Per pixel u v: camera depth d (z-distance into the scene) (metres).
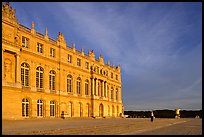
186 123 58.69
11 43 47.12
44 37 59.06
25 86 52.31
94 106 78.75
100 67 86.62
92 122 46.34
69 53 68.44
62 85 64.44
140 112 117.50
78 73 72.19
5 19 45.94
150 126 46.47
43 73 58.12
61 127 31.69
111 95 95.31
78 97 71.44
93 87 79.44
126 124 43.62
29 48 54.06
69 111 67.38
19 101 48.53
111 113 93.75
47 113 58.44
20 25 51.62
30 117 52.88
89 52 79.94
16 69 48.38
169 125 50.38
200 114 111.88
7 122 40.66
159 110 115.44
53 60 61.47
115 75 100.19
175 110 107.00
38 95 55.88
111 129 35.25
